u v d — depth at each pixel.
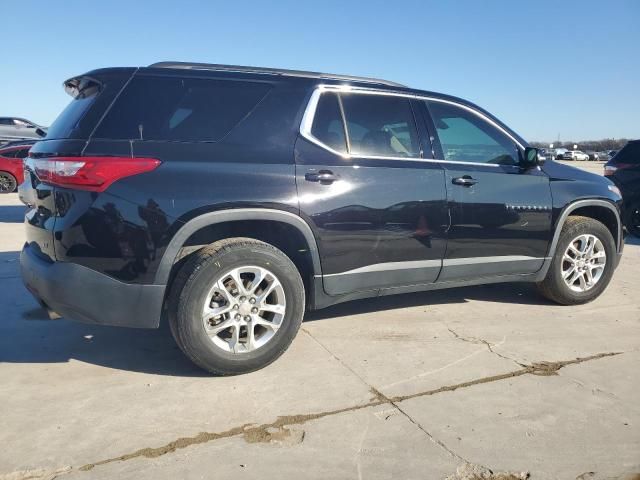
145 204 2.90
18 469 2.28
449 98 4.17
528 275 4.42
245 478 2.25
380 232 3.58
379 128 3.74
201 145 3.11
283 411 2.81
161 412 2.77
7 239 7.65
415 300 4.86
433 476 2.29
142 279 2.93
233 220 3.10
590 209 4.77
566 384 3.18
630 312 4.59
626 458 2.45
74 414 2.74
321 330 4.04
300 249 3.42
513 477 2.30
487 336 3.96
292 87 3.46
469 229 3.96
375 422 2.72
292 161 3.30
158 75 3.13
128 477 2.24
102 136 2.92
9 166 13.88
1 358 3.44
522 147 4.39
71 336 3.85
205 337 3.06
